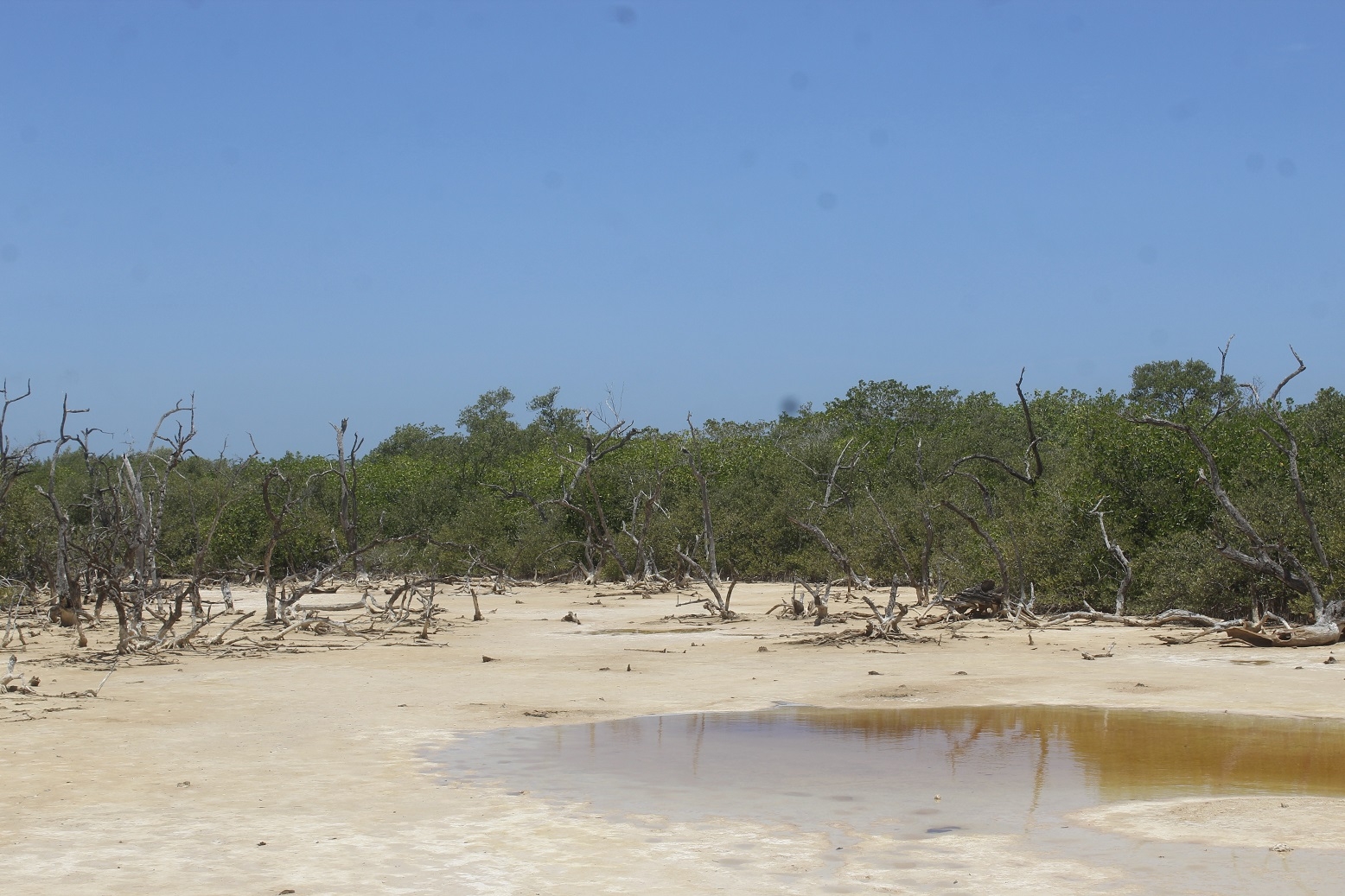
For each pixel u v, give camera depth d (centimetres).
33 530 2952
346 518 4072
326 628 2322
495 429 6738
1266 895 655
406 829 796
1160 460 2609
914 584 2559
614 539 4284
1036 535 2655
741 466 4956
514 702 1382
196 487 4297
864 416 6047
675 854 738
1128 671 1602
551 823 812
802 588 3669
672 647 2061
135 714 1277
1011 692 1430
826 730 1183
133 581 2483
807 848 753
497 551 4594
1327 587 2009
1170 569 2317
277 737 1141
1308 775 962
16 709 1298
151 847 746
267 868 701
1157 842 763
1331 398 2667
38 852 733
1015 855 737
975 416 5719
